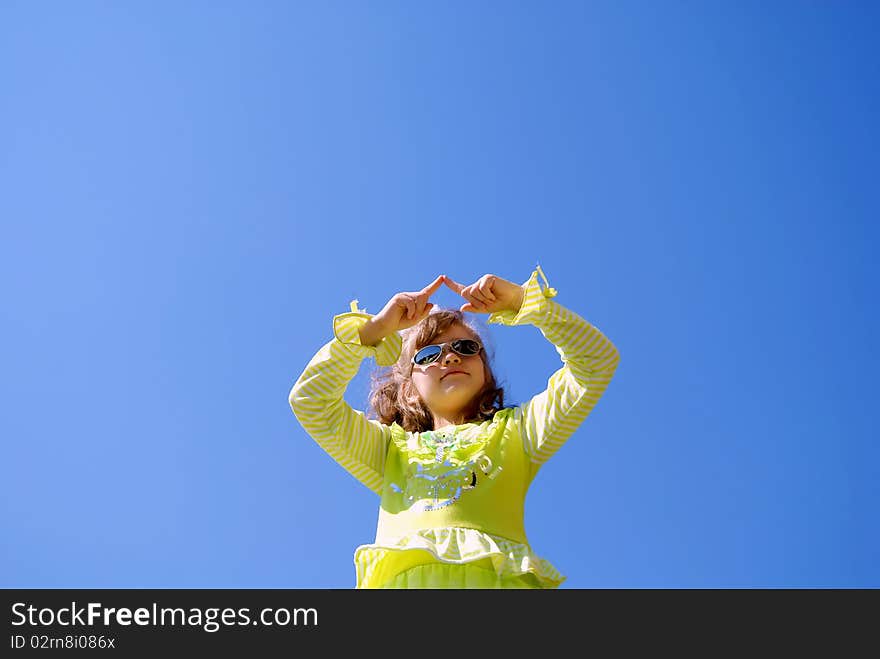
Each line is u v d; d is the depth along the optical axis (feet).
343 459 28.17
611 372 27.22
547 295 27.17
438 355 30.09
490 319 27.43
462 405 29.86
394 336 27.58
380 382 33.55
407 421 30.78
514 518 26.27
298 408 27.43
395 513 26.30
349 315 27.53
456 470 26.37
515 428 28.14
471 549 24.03
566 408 27.50
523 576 24.95
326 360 27.55
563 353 27.20
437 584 23.89
